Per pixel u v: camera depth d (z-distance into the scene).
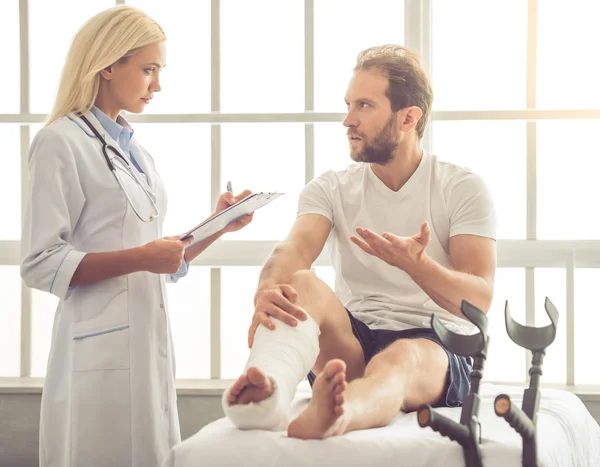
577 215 2.80
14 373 2.93
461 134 2.81
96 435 1.92
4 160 2.88
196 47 2.86
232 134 2.84
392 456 1.44
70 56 2.05
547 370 2.81
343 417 1.47
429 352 1.82
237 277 2.89
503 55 2.80
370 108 2.13
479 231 2.10
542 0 2.79
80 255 1.88
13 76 2.88
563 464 1.59
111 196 1.97
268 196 2.04
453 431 1.38
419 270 1.80
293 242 2.16
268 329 1.68
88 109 2.04
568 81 2.79
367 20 2.81
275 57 2.85
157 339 2.01
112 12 2.05
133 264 1.88
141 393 1.94
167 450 2.00
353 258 2.21
